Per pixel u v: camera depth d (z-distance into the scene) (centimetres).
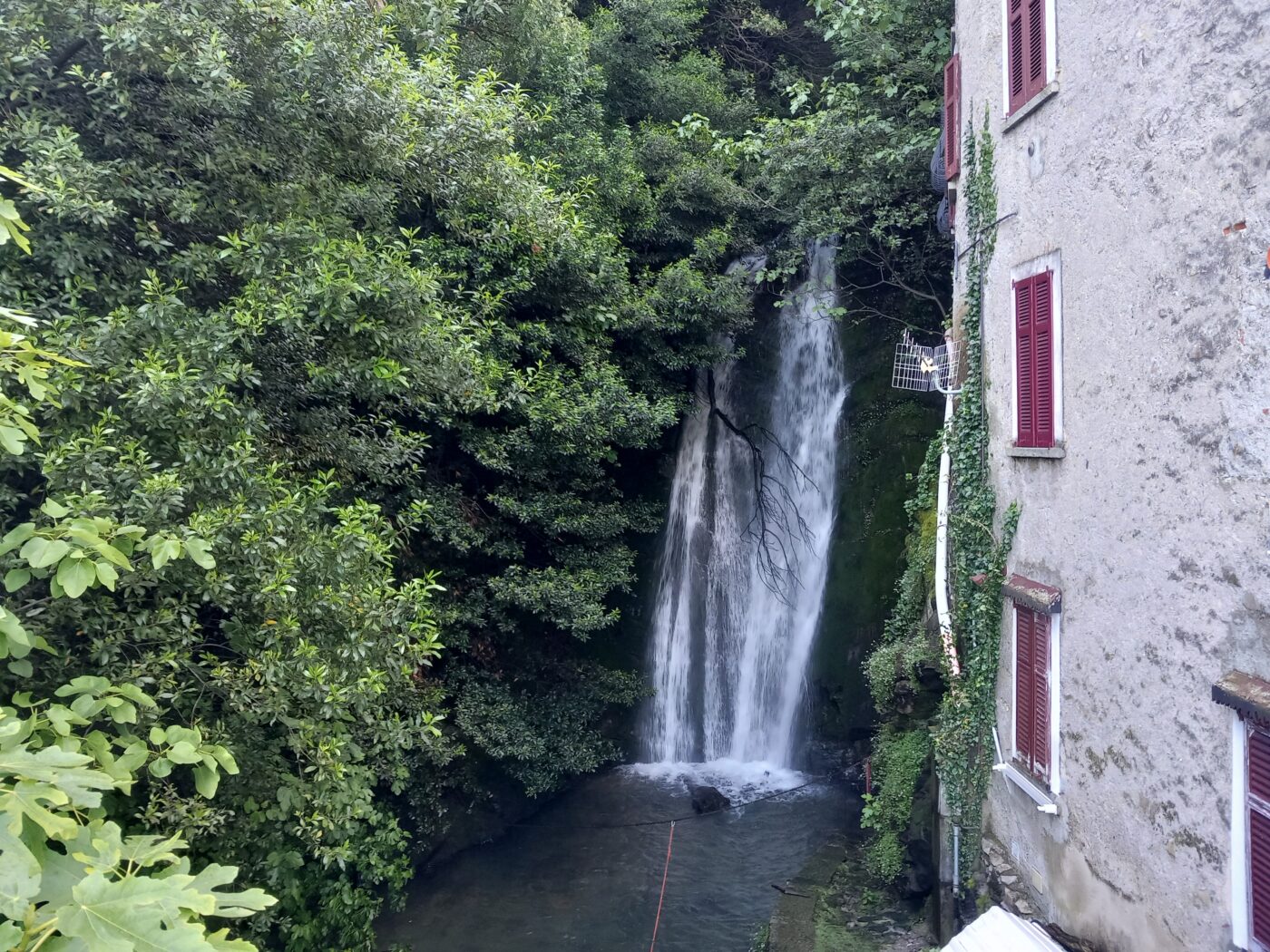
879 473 1333
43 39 557
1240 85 459
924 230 1335
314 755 582
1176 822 515
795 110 1340
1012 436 775
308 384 700
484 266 1053
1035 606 688
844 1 1293
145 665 496
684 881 1066
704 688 1466
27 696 397
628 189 1285
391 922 998
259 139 676
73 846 306
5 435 349
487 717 1131
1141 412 556
